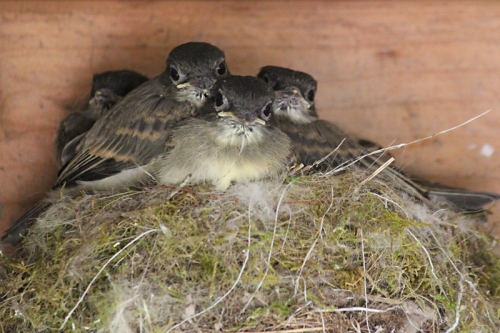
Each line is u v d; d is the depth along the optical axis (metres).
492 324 2.53
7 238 2.70
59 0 3.00
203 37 3.07
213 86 2.65
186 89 2.67
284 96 2.84
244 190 2.44
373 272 2.38
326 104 3.10
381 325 2.33
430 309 2.39
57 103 3.01
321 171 2.68
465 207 2.84
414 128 3.06
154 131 2.59
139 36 3.06
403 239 2.43
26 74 2.99
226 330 2.22
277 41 3.09
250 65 3.10
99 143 2.71
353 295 2.33
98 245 2.29
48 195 2.79
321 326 2.26
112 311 2.20
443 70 3.05
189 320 2.22
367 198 2.48
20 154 2.95
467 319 2.43
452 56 3.04
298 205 2.42
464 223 2.82
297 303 2.27
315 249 2.35
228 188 2.48
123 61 3.08
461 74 3.04
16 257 2.59
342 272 2.34
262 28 3.09
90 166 2.66
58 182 2.74
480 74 3.03
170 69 2.76
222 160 2.51
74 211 2.46
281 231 2.35
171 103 2.67
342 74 3.10
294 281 2.29
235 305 2.25
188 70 2.69
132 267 2.26
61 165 2.92
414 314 2.37
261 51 3.10
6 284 2.44
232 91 2.55
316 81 3.00
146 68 3.12
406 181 2.79
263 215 2.37
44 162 2.96
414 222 2.45
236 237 2.31
